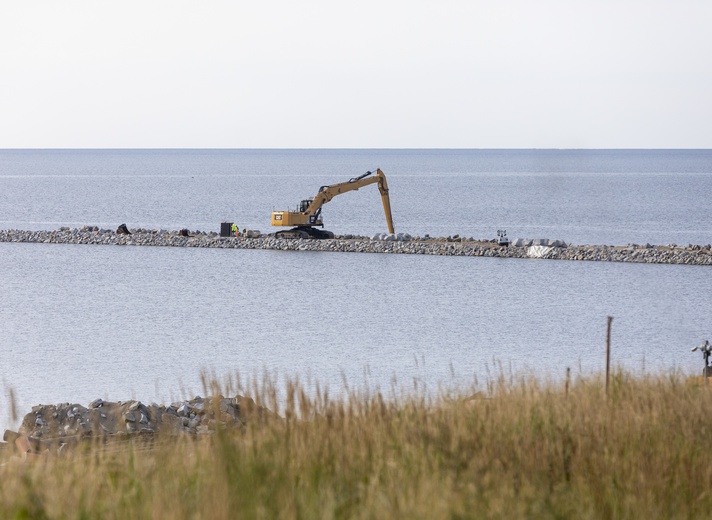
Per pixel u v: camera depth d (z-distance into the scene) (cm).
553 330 15012
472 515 3080
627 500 3300
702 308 17438
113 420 6512
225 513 2950
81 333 14812
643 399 4666
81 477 3422
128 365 11931
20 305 18162
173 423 6500
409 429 3944
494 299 18850
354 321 16188
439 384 7200
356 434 3916
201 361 12244
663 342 13725
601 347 13288
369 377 10681
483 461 3628
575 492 3431
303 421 4034
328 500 3116
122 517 3025
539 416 4197
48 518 3017
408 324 15800
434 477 3319
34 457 4559
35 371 11469
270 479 3284
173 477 3431
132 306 18062
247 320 16325
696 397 4938
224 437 3631
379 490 3206
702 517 3319
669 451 3838
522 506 3191
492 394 5388
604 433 4025
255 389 4359
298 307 17950
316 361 12200
